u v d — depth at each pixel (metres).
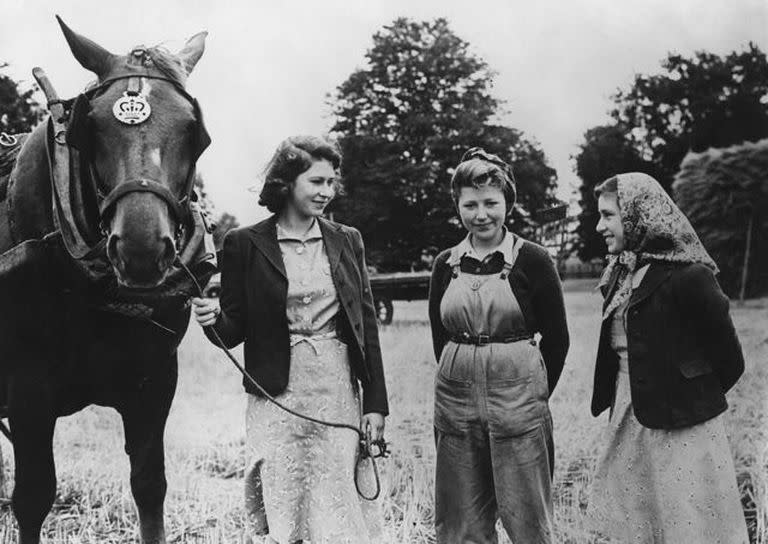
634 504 3.23
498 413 3.30
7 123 11.48
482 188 3.34
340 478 3.15
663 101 31.03
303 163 3.16
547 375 3.48
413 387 8.16
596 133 31.41
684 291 3.12
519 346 3.34
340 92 29.12
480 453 3.42
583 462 5.39
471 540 3.43
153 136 2.95
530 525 3.31
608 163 31.14
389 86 29.88
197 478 5.27
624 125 31.55
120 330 3.44
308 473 3.17
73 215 3.17
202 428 6.56
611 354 3.39
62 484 5.21
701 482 3.10
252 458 3.19
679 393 3.12
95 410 7.42
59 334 3.39
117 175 2.90
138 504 3.65
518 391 3.31
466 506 3.43
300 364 3.17
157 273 2.84
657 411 3.13
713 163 17.19
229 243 3.26
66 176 3.21
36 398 3.38
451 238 26.81
